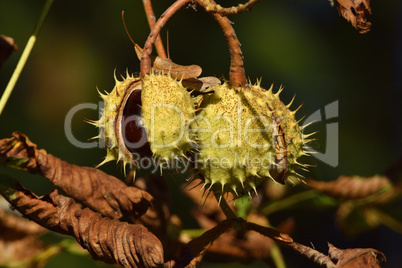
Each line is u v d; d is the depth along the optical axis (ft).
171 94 1.85
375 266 1.90
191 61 3.66
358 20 1.95
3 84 3.63
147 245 1.86
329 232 2.94
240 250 2.31
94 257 1.91
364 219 2.41
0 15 3.68
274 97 1.92
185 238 2.24
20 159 1.97
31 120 3.60
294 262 3.09
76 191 1.98
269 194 2.36
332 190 2.35
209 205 2.35
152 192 2.11
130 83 1.90
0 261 2.27
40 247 2.31
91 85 3.70
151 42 1.87
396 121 3.67
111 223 1.91
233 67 1.89
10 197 1.91
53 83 3.68
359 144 3.57
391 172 2.36
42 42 3.72
